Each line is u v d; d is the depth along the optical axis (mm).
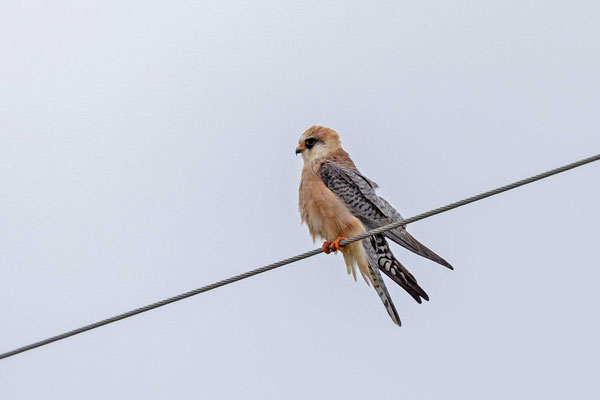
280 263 9828
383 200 12695
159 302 9688
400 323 12359
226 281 9812
